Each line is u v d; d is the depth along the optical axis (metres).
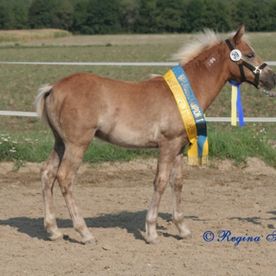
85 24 92.88
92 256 7.92
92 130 8.24
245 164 13.33
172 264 7.60
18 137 14.17
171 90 8.40
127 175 12.80
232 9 73.69
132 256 7.92
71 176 8.30
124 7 91.50
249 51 8.68
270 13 72.00
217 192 11.58
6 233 8.96
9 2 100.62
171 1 88.31
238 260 7.77
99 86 8.28
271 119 14.86
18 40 83.94
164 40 74.81
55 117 8.33
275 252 8.11
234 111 10.26
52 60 45.81
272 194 11.48
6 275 7.22
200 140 8.62
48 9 94.38
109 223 9.58
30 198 11.14
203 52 8.74
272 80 8.70
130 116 8.27
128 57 47.81
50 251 8.13
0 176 12.54
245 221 9.63
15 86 28.23
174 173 8.70
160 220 9.77
